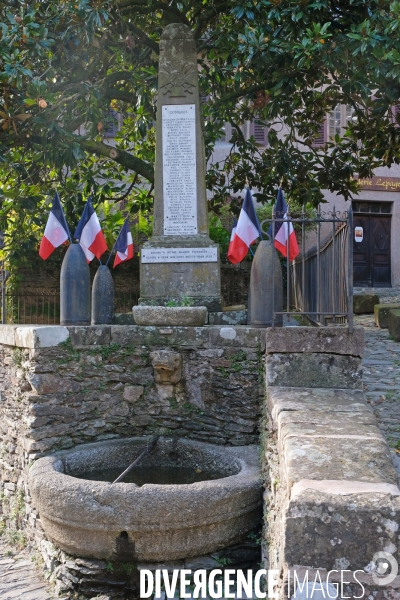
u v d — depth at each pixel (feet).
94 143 30.55
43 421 17.38
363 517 8.66
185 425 18.30
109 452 17.72
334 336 15.42
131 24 28.25
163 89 22.33
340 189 36.70
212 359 17.98
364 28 22.76
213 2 28.58
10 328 18.88
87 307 19.20
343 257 16.66
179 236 22.06
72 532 14.49
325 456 10.39
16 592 14.79
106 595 14.29
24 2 23.58
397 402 19.11
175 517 13.79
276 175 36.73
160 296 21.67
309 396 14.46
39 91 22.00
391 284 53.57
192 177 22.16
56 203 20.92
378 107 29.07
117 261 23.73
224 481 14.52
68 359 17.90
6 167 27.12
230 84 33.83
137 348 18.60
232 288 42.47
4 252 34.91
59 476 14.87
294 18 23.53
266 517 14.12
